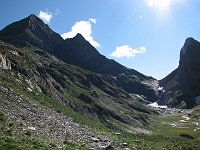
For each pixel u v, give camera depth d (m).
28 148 34.31
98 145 51.84
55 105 78.62
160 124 185.38
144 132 123.69
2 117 43.16
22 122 45.50
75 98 139.00
